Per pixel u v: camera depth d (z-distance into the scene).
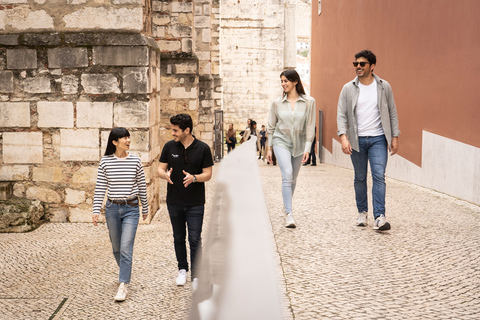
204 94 21.39
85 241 6.79
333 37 21.30
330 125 21.84
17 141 8.05
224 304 0.55
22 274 5.28
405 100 11.98
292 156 6.41
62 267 5.53
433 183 10.17
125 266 4.55
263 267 0.61
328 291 3.94
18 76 7.95
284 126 6.31
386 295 3.86
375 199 6.05
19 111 8.00
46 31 7.97
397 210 7.62
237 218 0.75
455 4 9.23
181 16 16.58
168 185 4.62
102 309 4.22
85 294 4.63
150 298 4.47
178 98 16.81
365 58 6.02
